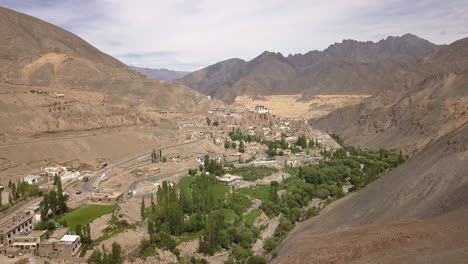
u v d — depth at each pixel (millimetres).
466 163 108000
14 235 107312
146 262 110688
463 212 90125
